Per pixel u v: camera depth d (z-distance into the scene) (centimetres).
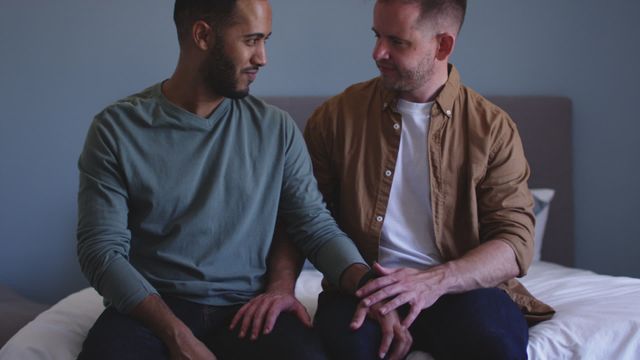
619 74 335
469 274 180
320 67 323
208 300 179
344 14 323
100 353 160
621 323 184
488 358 165
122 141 177
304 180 191
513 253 187
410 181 194
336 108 203
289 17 321
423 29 184
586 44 334
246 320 173
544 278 250
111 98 315
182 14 180
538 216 313
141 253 182
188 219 179
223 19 174
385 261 192
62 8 310
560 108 329
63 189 315
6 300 286
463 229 195
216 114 183
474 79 332
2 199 313
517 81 333
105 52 313
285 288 184
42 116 312
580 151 337
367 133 197
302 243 191
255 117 189
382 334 172
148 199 178
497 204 193
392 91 194
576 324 186
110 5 312
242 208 182
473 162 192
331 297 191
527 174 202
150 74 315
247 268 185
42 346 179
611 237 339
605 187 338
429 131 192
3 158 312
